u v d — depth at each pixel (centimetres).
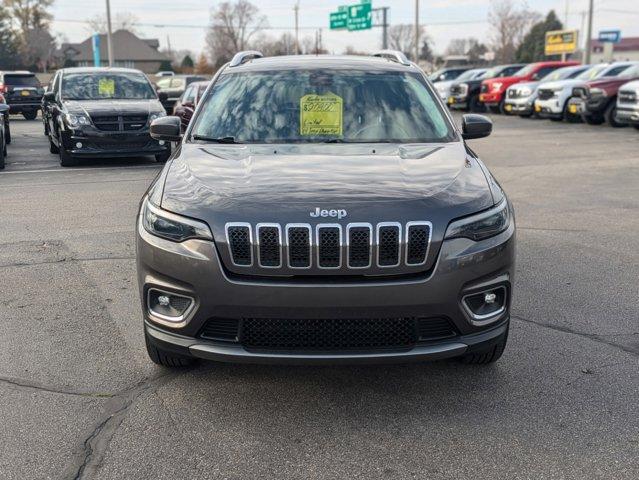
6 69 7862
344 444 315
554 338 438
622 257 623
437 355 325
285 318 316
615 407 348
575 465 297
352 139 433
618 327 456
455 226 326
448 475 290
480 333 337
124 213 814
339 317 315
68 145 1195
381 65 506
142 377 383
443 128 450
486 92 2664
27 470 293
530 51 8400
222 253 319
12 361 402
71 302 505
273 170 368
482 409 347
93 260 615
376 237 316
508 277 345
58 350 419
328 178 354
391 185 345
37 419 336
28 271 581
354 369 393
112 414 342
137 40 8962
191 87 1650
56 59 8725
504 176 1115
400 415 342
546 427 329
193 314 326
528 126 2091
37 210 831
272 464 299
